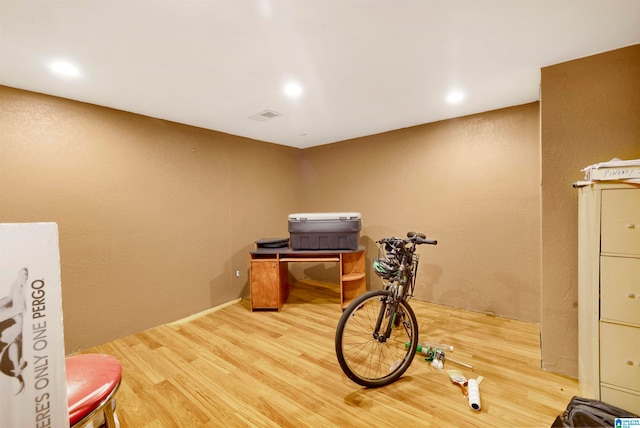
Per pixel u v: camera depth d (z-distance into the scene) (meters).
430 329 2.65
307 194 4.63
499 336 2.50
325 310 3.27
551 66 1.94
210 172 3.39
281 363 2.15
